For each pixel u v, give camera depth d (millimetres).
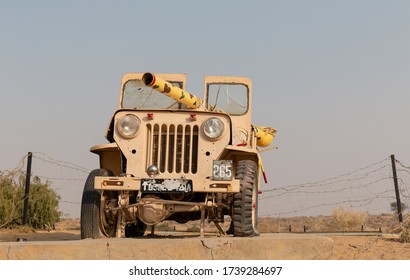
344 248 11523
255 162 10164
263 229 22453
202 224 9266
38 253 7637
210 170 9289
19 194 21625
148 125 9531
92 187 9602
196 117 9492
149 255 7672
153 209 9281
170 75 12539
